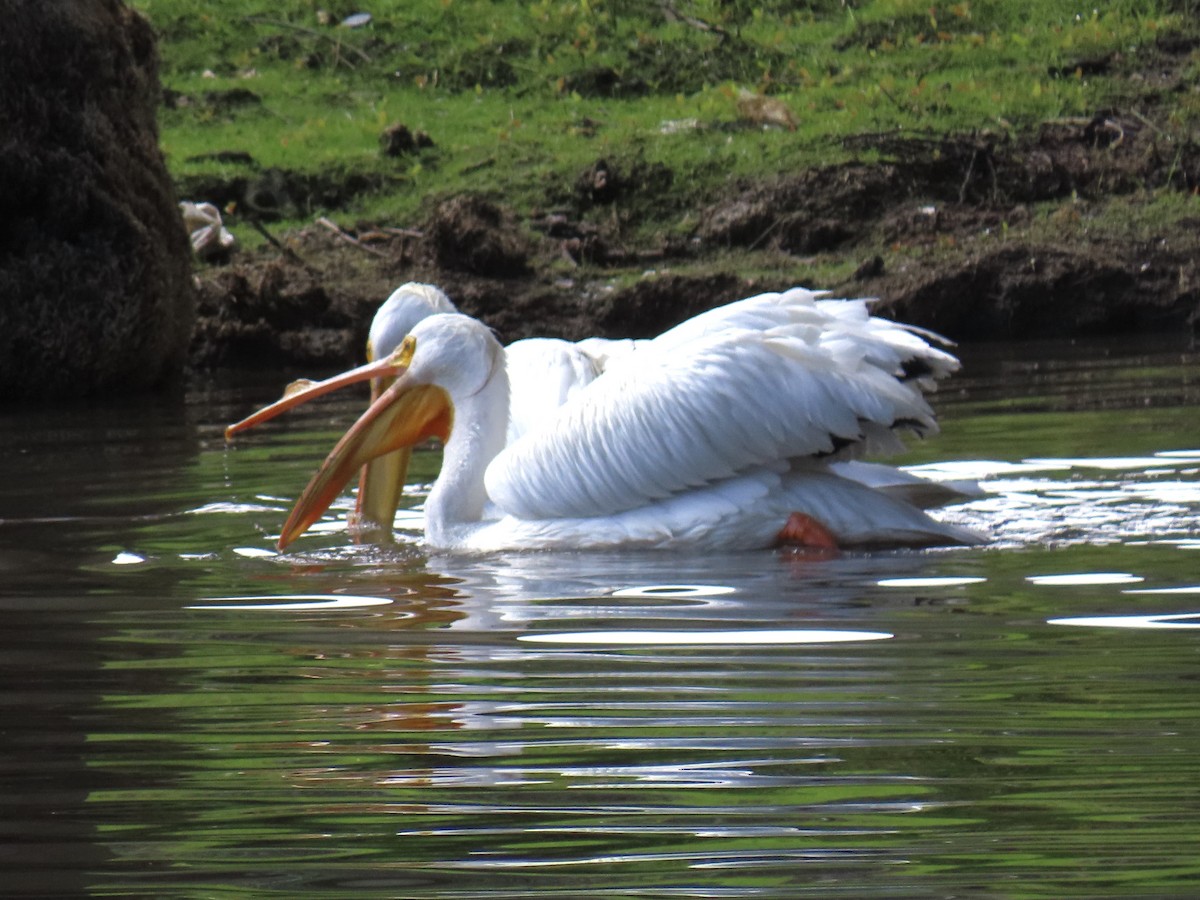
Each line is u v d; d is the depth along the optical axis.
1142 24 33.31
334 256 26.14
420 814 5.68
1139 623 8.19
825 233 26.69
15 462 15.04
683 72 33.69
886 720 6.65
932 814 5.57
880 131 29.27
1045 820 5.48
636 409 10.61
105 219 21.22
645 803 5.73
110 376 21.22
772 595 9.09
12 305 20.69
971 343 23.44
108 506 12.59
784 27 35.53
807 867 5.11
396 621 8.69
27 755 6.44
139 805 5.84
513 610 8.89
